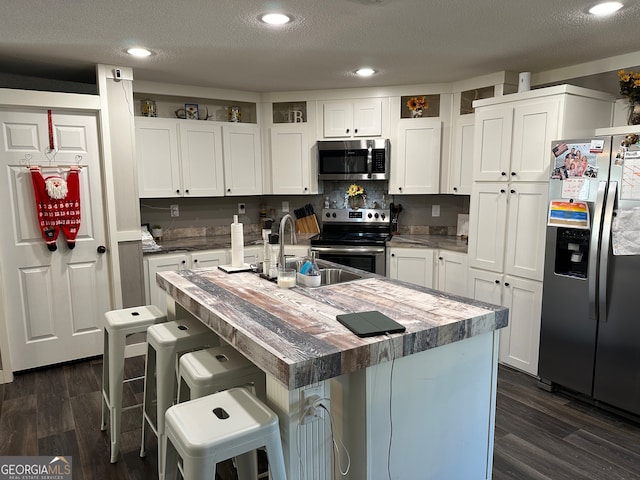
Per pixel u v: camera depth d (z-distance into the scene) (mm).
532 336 3207
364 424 1623
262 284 2389
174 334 2137
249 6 2244
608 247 2617
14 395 3023
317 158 4469
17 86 3664
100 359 3623
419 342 1637
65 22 2443
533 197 3125
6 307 3234
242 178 4492
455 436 1898
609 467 2260
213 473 1349
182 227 4648
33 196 3258
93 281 3539
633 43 2879
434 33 2680
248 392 1657
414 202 4758
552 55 3166
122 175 3535
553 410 2814
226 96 4320
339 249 4301
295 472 1531
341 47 2963
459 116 4070
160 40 2783
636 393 2592
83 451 2402
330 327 1688
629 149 2494
